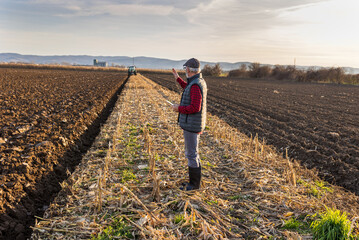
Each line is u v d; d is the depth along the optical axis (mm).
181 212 3660
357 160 6535
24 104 12172
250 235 3240
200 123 3898
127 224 3350
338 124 10727
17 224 3701
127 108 12094
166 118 10008
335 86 35438
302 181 4984
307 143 8016
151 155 4961
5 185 4215
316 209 3822
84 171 5043
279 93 23938
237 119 11344
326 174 5996
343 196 4715
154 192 3953
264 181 4730
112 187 4355
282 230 3340
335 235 3020
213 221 3402
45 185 4859
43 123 8492
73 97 14750
